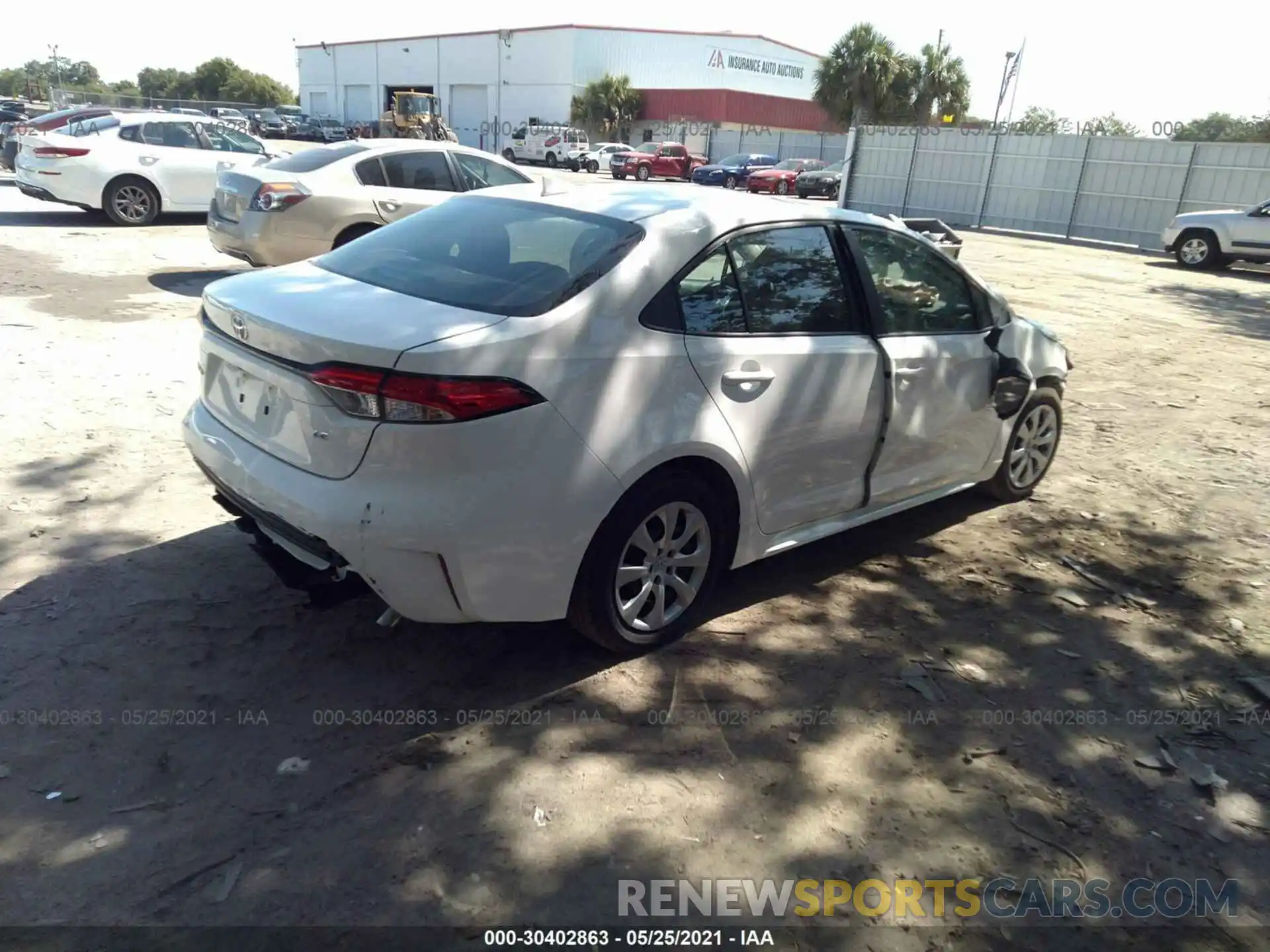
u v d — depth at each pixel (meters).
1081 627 4.02
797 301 3.74
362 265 3.56
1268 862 2.74
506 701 3.22
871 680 3.50
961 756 3.10
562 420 2.94
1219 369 9.51
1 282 9.12
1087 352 9.98
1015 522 5.17
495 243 3.48
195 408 3.61
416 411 2.73
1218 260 20.06
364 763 2.87
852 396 3.88
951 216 29.61
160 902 2.34
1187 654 3.86
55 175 13.06
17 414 5.53
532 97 63.50
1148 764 3.13
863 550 4.68
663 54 65.06
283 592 3.78
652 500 3.25
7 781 2.70
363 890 2.41
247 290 3.35
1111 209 25.95
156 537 4.18
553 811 2.73
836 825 2.76
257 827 2.60
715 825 2.72
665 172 40.53
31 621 3.47
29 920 2.27
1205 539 5.07
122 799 2.67
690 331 3.31
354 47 74.69
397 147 9.37
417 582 2.86
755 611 3.96
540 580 3.02
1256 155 23.09
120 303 8.62
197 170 13.88
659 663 3.51
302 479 2.93
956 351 4.40
